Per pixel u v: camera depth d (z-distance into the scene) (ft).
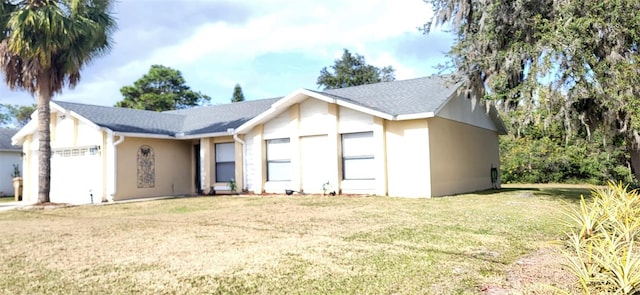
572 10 28.81
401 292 12.26
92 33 43.32
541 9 32.63
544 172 67.56
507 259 15.96
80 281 13.97
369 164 42.63
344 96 50.75
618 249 11.43
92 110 54.90
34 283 13.89
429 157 39.58
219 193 53.11
